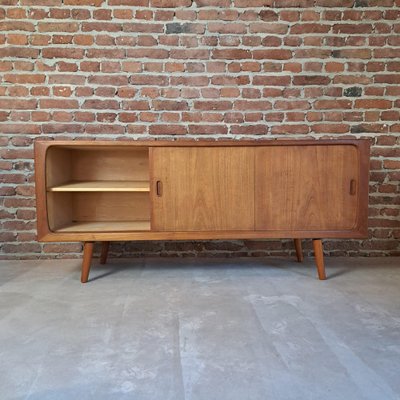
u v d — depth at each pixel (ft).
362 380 3.28
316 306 4.98
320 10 7.14
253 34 7.14
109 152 7.24
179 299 5.25
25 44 6.95
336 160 5.92
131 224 6.70
